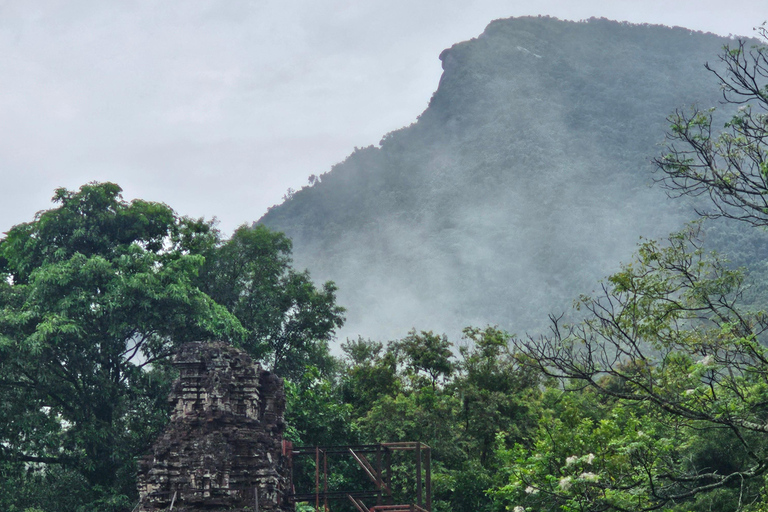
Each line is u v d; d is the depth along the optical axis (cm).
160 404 4506
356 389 5338
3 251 4597
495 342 5019
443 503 4144
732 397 1866
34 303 4209
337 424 4331
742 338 1761
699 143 1902
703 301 1895
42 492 4156
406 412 4500
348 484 4172
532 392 4916
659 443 1984
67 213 4578
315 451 3106
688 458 2433
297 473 4066
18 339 4109
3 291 4409
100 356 4384
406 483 4147
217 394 2628
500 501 3925
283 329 5559
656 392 1859
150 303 4253
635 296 1900
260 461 2584
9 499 4047
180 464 2514
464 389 4722
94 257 4253
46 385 4241
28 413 4125
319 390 4541
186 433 2575
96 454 4269
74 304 4150
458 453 4412
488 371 4941
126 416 4425
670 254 1945
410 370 5341
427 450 3094
